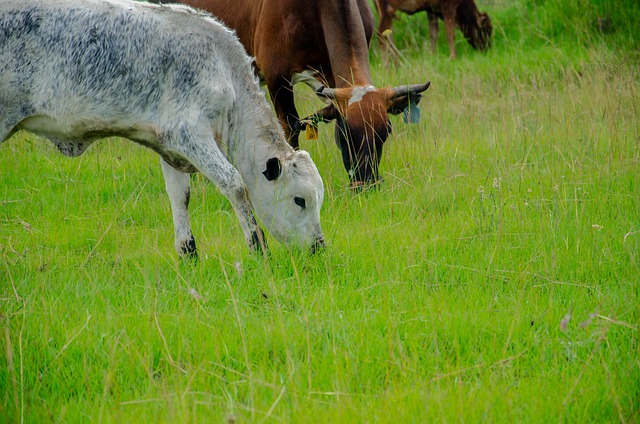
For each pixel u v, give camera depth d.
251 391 7.05
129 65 10.18
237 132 10.74
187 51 10.33
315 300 9.20
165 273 10.28
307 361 7.75
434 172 14.03
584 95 17.31
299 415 6.84
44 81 10.00
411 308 9.17
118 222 12.89
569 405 7.15
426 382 7.38
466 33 24.91
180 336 8.27
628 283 9.70
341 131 13.64
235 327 8.55
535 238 11.12
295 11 14.56
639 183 12.80
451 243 11.13
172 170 10.99
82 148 10.77
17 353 7.93
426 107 18.19
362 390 7.50
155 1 16.42
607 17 24.02
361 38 14.45
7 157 15.90
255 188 10.79
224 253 10.98
